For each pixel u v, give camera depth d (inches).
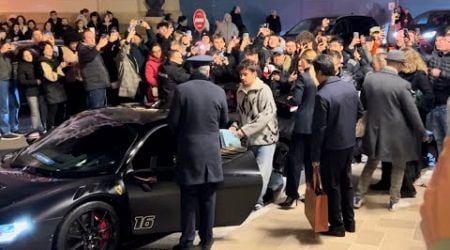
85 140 189.2
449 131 50.4
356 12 818.8
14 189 163.2
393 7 650.8
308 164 216.5
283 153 257.6
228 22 645.3
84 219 163.9
